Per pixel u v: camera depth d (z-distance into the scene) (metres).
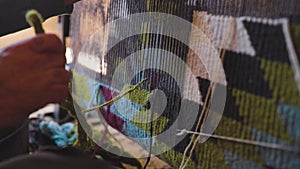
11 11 0.55
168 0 0.47
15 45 0.38
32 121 0.81
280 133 0.32
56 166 0.37
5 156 0.54
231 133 0.38
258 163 0.35
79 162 0.38
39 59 0.38
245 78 0.36
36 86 0.38
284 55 0.32
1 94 0.38
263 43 0.34
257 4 0.36
